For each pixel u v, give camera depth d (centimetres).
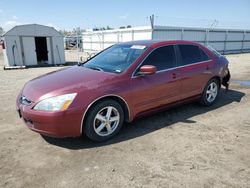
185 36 2828
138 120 462
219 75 548
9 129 428
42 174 291
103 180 279
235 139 383
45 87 358
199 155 333
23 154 339
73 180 279
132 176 286
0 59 2225
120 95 373
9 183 274
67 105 330
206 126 435
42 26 1605
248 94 668
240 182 274
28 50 1598
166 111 514
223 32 3156
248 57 2364
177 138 386
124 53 449
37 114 330
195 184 270
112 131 383
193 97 503
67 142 374
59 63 1722
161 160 321
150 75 413
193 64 491
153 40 484
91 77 380
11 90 771
